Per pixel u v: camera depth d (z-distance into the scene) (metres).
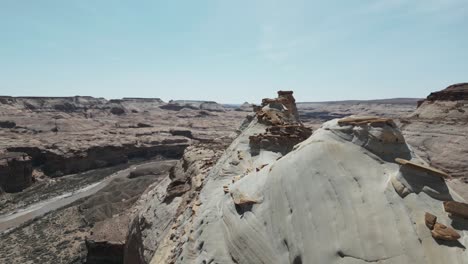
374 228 12.41
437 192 12.92
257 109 39.28
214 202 22.12
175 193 32.16
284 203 15.98
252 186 19.33
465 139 48.03
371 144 15.46
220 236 18.52
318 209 14.20
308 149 16.91
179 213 27.17
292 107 37.28
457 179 35.19
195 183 30.34
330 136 16.92
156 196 36.59
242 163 27.47
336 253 12.48
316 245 13.28
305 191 15.28
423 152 49.84
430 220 11.78
